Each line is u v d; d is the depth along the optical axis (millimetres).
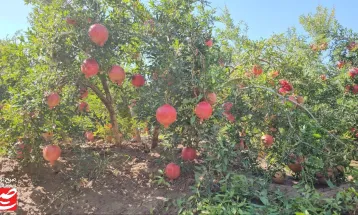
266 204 3053
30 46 3643
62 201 3318
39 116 3504
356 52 6035
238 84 4340
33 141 3701
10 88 3615
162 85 3332
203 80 3295
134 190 3512
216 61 3619
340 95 5402
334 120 4523
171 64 3275
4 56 3781
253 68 4734
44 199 3373
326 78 5559
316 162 3678
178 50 3428
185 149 3764
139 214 3045
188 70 3434
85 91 4148
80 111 4156
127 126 5188
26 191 3533
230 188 3295
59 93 3674
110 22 3596
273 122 4234
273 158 4102
